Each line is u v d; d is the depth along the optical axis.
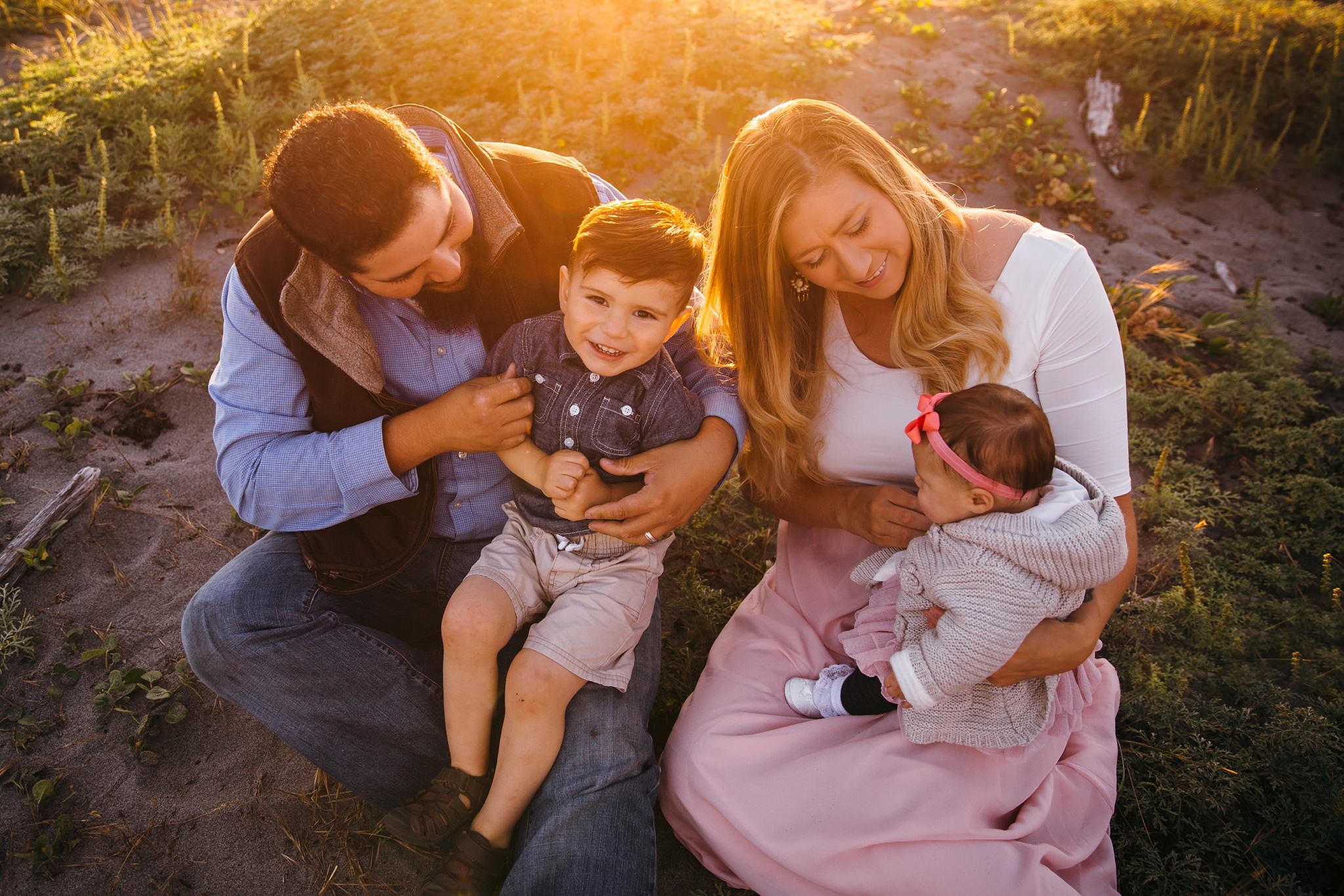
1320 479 3.58
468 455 2.47
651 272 2.02
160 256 4.48
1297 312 4.74
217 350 4.02
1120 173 5.50
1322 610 3.23
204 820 2.56
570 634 2.22
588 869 2.08
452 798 2.24
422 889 2.27
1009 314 2.24
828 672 2.46
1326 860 2.54
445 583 2.59
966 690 2.11
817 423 2.48
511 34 5.43
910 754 2.22
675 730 2.52
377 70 5.27
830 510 2.51
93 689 2.84
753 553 3.45
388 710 2.36
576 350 2.19
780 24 5.83
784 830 2.20
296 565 2.45
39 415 3.67
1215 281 4.91
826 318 2.36
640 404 2.29
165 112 5.15
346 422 2.30
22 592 3.09
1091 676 2.48
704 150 4.91
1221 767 2.65
